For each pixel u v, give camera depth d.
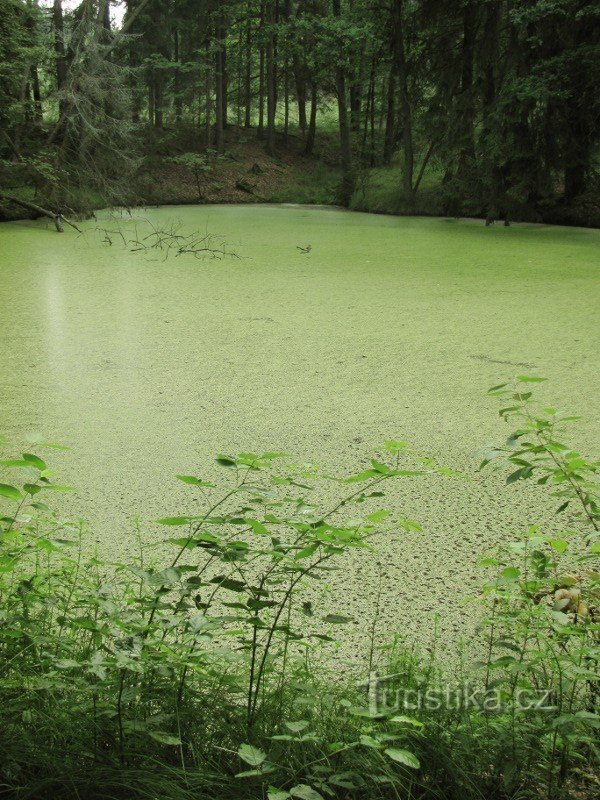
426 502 3.51
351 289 8.81
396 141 23.31
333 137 31.00
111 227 15.37
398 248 12.58
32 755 1.40
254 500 1.60
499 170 16.95
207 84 26.62
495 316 7.42
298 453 4.05
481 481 3.73
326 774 1.44
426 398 4.95
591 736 1.63
